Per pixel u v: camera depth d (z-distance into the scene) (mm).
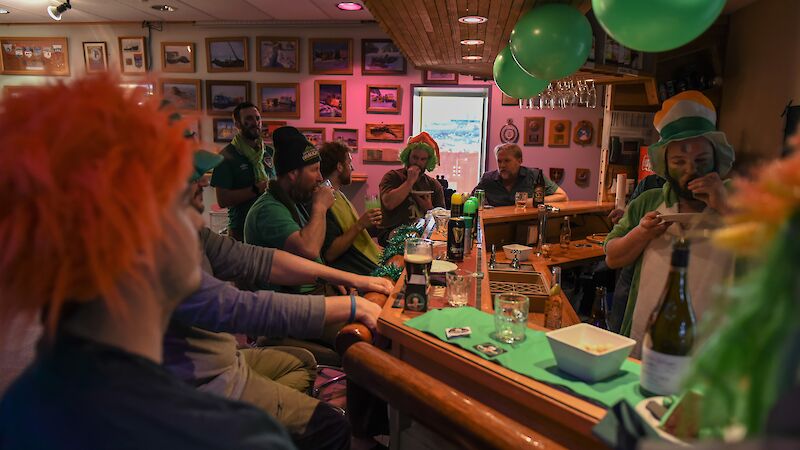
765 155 3971
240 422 612
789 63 3701
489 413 955
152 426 543
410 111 6098
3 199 514
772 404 363
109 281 530
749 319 382
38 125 524
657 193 1815
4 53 6395
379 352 1240
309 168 2447
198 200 1328
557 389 998
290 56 6090
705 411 445
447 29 2758
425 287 1464
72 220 507
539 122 6004
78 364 539
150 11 5562
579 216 4340
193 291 675
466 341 1233
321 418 1554
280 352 1927
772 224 397
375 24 5906
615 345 1030
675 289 902
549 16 1915
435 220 3307
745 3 4227
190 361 1415
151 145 568
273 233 2316
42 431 517
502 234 3859
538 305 2467
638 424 773
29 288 532
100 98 570
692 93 1562
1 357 2648
